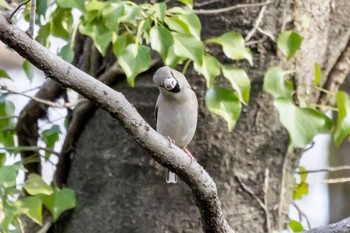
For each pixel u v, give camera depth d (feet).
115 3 29.73
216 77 32.22
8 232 29.43
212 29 32.68
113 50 31.81
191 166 22.53
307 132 31.09
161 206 32.01
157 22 29.96
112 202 32.53
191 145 32.09
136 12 29.22
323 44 34.47
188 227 31.81
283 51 31.76
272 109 32.76
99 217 32.65
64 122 35.94
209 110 30.68
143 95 32.55
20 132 37.81
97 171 33.19
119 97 20.90
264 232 32.48
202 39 32.63
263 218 32.53
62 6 30.25
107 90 20.70
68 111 35.88
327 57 34.86
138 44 30.32
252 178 32.50
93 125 33.81
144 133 21.58
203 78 32.12
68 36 34.47
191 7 30.22
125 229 32.12
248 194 32.40
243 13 32.68
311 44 33.83
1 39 19.49
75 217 33.27
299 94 33.27
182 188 32.04
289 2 33.17
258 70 32.65
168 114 28.17
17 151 36.14
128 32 31.17
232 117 30.45
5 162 36.50
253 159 32.55
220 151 32.17
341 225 23.99
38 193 31.55
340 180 37.29
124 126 21.35
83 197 33.32
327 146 51.19
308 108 31.55
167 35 29.32
